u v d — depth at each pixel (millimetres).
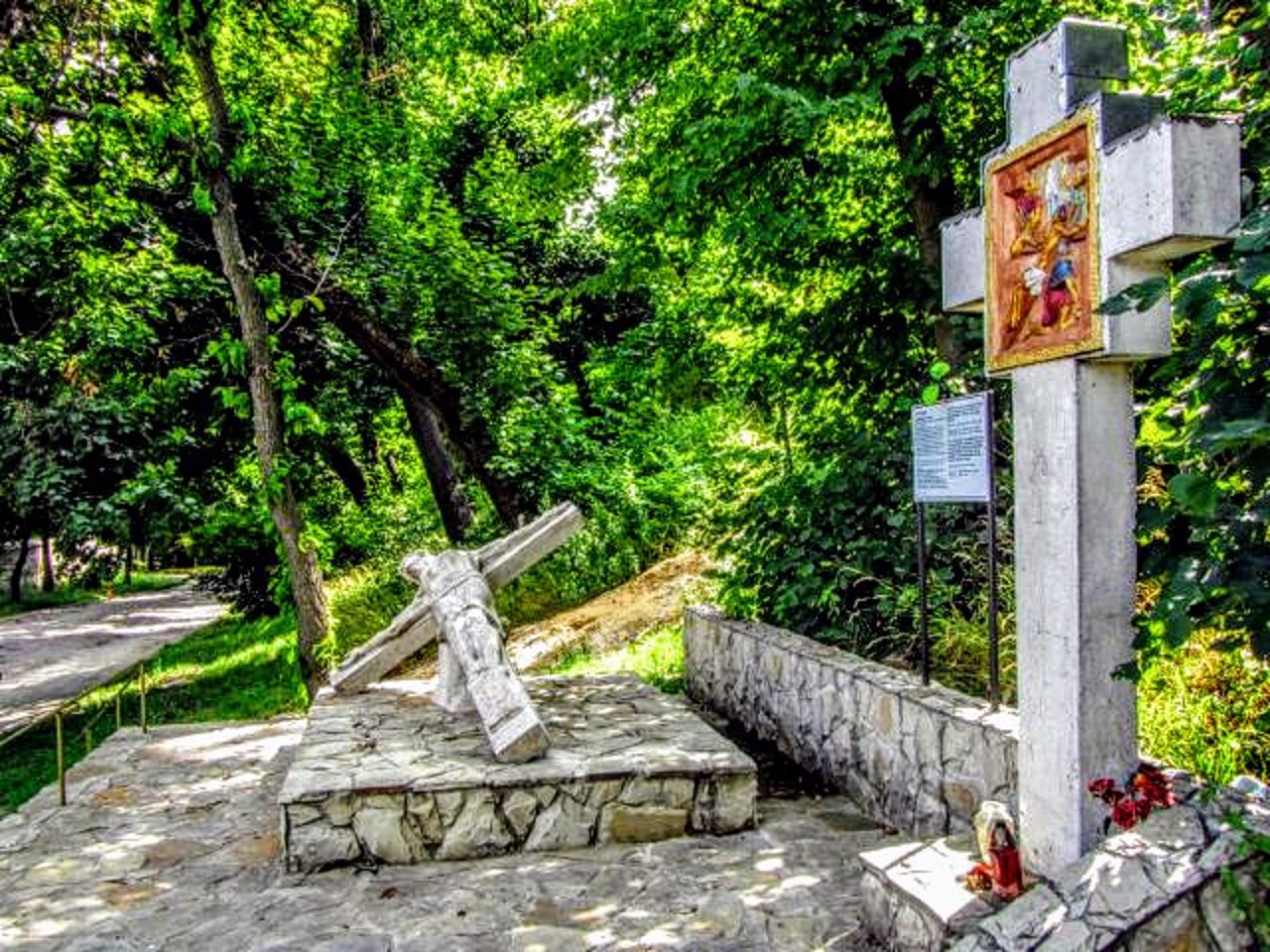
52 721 9602
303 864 4148
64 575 9477
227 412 12359
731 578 6730
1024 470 2938
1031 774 2908
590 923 3506
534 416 12750
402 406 15578
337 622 12094
